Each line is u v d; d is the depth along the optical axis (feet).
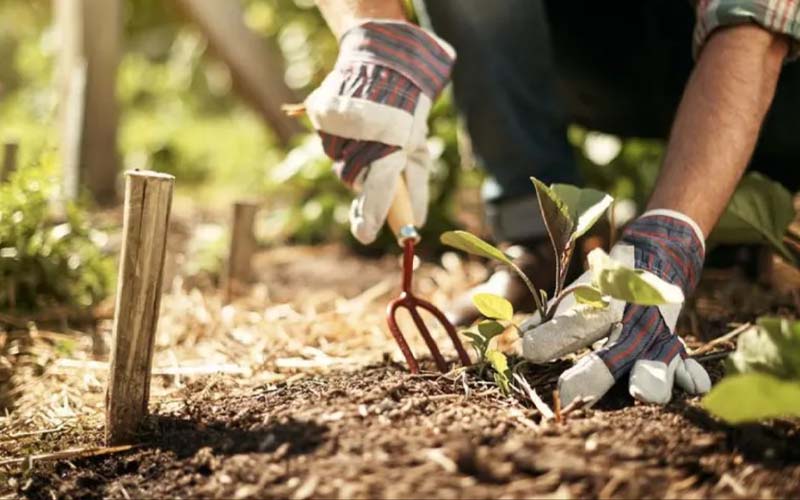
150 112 21.93
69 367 7.06
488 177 7.65
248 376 6.79
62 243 7.82
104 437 6.02
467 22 7.34
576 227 6.07
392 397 5.85
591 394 5.72
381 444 5.44
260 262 9.94
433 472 5.28
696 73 6.15
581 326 5.82
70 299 7.80
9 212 7.62
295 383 6.29
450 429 5.52
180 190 14.57
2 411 6.63
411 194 6.34
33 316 7.65
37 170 7.73
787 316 7.28
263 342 7.36
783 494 5.22
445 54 6.31
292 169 10.68
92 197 11.94
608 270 5.52
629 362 5.77
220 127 20.33
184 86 22.08
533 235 7.47
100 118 11.98
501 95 7.42
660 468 5.32
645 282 5.47
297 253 10.39
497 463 5.29
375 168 6.19
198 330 7.66
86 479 5.73
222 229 9.94
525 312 7.45
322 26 14.48
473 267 9.21
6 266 7.57
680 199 6.01
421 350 7.00
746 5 6.06
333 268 9.64
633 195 10.34
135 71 21.70
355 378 6.21
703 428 5.51
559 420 5.58
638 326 5.84
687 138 6.07
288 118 12.50
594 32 8.52
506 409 5.75
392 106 6.14
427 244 10.09
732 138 6.01
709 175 6.01
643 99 8.72
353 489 5.24
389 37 6.21
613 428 5.51
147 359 5.87
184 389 6.59
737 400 5.22
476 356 6.60
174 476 5.57
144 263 5.78
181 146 16.70
